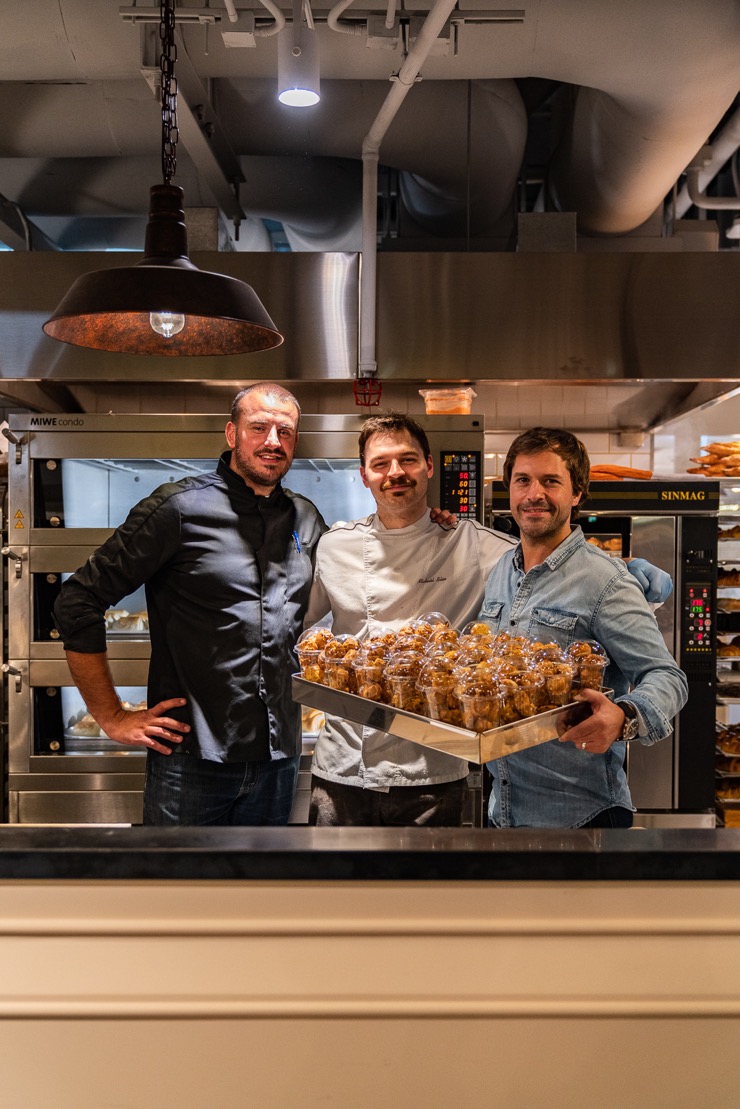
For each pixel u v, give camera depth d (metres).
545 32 2.51
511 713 1.28
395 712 1.40
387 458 1.88
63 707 2.91
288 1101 1.21
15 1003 1.18
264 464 1.97
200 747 1.89
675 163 3.07
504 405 3.80
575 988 1.19
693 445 3.94
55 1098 1.20
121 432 2.83
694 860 1.16
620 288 3.24
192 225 3.30
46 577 2.89
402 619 1.92
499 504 3.09
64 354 3.19
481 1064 1.20
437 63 2.68
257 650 1.95
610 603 1.58
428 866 1.15
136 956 1.18
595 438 3.95
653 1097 1.21
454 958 1.19
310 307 3.21
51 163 3.55
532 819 1.60
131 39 2.53
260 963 1.18
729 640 3.61
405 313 3.22
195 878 1.16
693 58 2.51
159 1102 1.20
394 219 4.37
